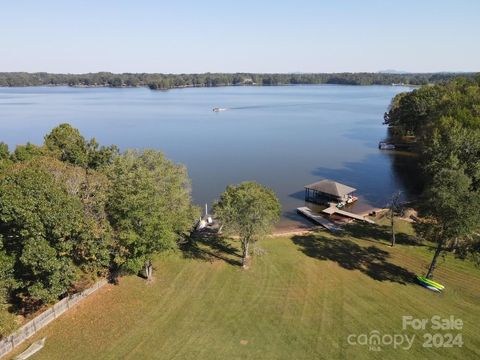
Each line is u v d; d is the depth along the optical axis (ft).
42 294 96.22
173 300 116.26
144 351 94.02
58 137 189.06
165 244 113.29
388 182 278.67
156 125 538.47
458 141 188.34
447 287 125.39
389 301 117.50
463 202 115.65
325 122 582.35
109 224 108.47
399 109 412.36
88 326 102.01
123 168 122.31
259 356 92.94
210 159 346.33
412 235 168.55
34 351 91.50
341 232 175.32
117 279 124.77
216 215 141.28
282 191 260.42
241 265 139.74
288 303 115.96
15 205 92.17
